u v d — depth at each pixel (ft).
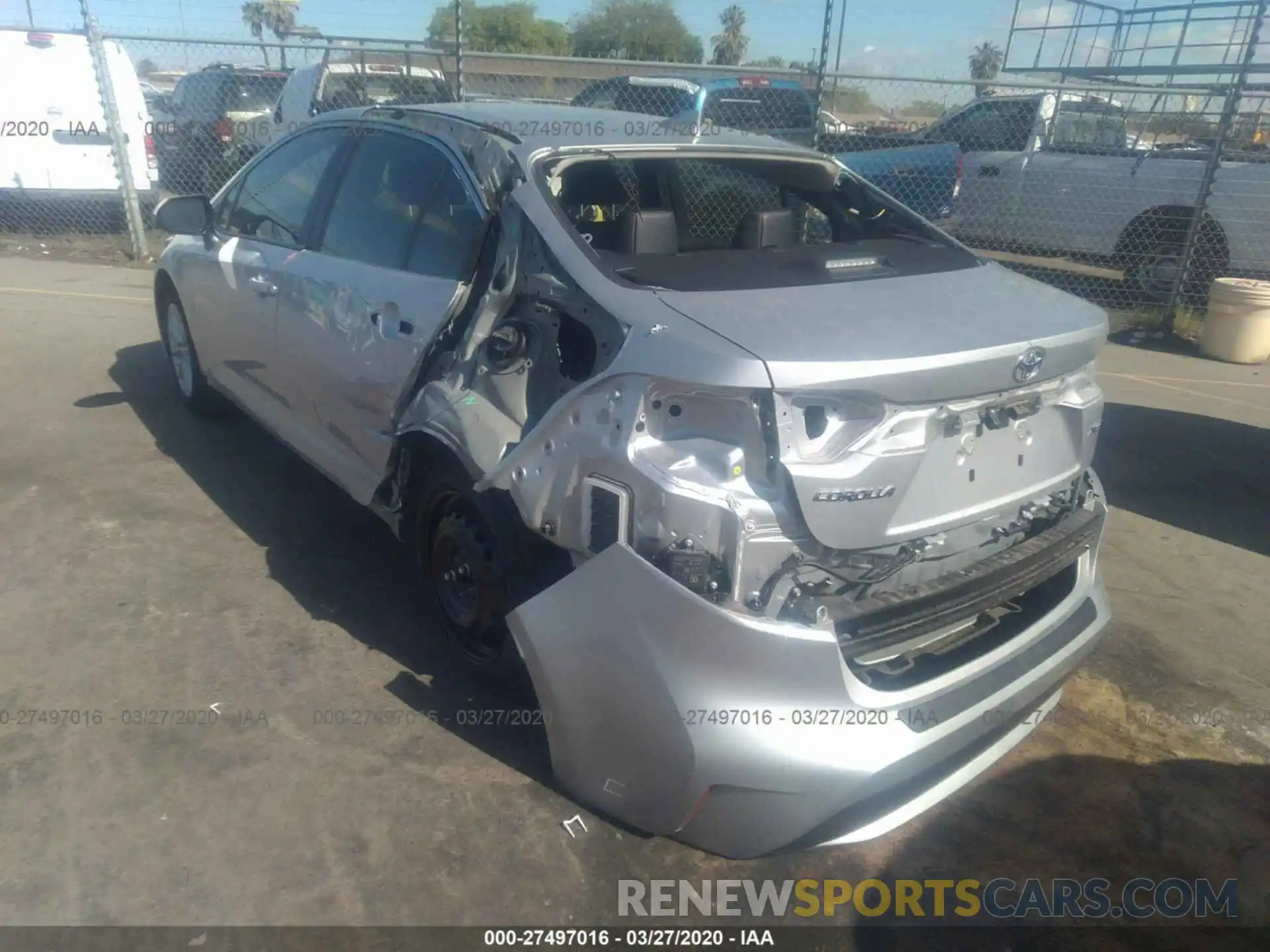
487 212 10.22
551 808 9.29
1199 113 30.76
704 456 7.62
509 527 9.41
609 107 30.40
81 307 26.14
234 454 16.69
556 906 8.28
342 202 12.88
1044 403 9.05
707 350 7.58
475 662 10.73
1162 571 14.90
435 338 10.26
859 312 8.49
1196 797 10.09
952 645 9.21
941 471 8.23
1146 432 21.20
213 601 12.26
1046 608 9.98
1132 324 31.35
